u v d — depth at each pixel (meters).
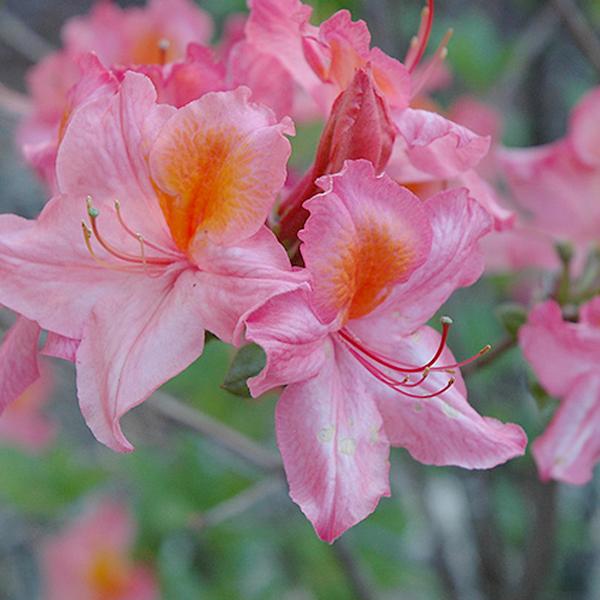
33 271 0.43
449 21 0.86
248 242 0.43
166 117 0.43
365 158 0.43
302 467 0.42
